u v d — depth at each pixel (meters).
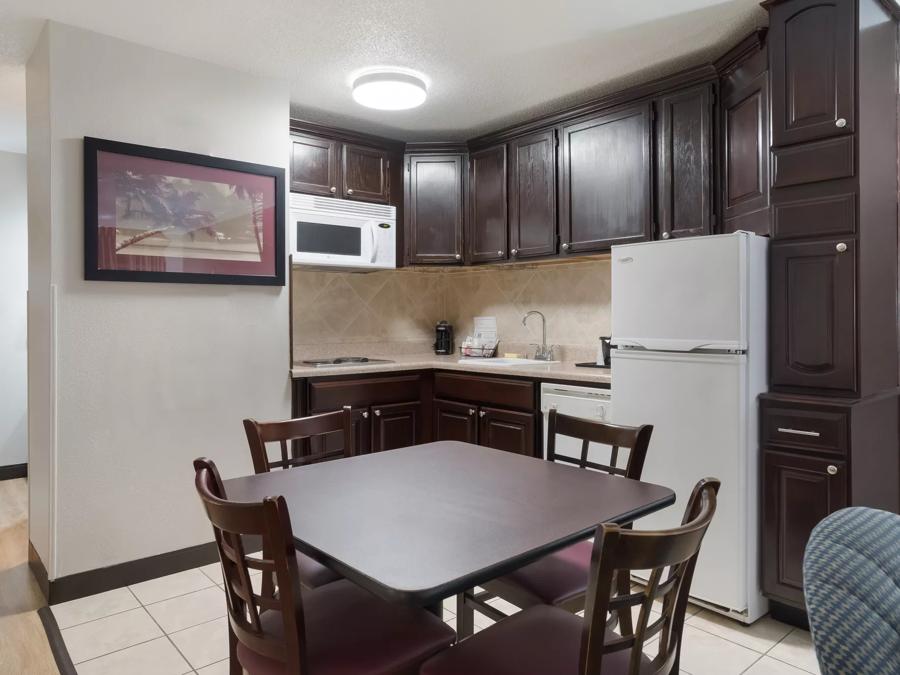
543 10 2.41
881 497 2.30
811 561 0.82
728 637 2.21
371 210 3.72
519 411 3.32
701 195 2.82
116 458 2.66
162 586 2.68
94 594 2.60
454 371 3.68
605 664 1.25
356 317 4.21
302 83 3.13
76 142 2.54
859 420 2.13
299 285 3.94
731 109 2.68
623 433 1.85
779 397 2.25
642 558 1.01
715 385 2.30
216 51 2.76
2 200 4.38
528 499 1.51
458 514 1.40
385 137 3.91
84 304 2.57
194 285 2.86
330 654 1.29
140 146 2.66
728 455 2.26
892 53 2.36
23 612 2.44
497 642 1.32
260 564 1.21
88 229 2.55
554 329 3.94
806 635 2.23
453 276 4.60
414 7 2.38
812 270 2.22
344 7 2.38
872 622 0.73
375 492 1.58
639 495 1.55
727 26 2.55
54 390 2.51
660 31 2.59
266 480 1.69
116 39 2.63
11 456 4.44
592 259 3.51
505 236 3.73
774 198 2.32
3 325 4.39
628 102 3.11
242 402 3.01
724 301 2.26
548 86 3.20
